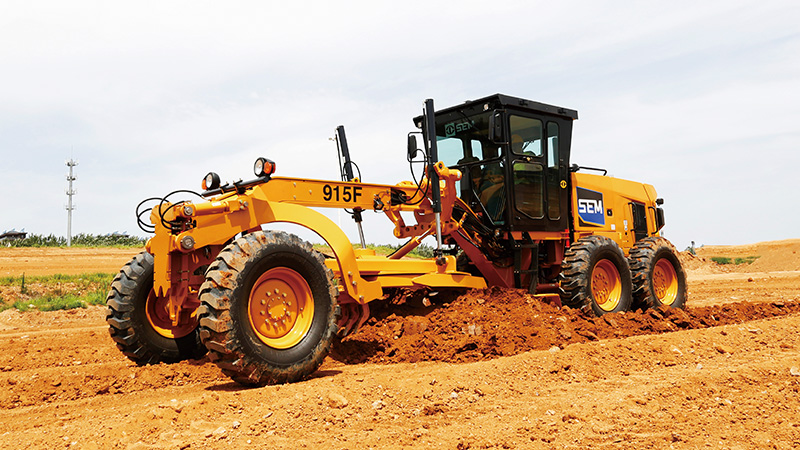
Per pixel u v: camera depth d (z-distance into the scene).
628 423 3.33
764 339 5.81
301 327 4.45
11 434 3.27
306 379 4.41
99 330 8.30
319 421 3.38
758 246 33.59
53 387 4.43
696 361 4.99
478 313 5.93
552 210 7.49
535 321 5.90
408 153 6.20
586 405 3.62
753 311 7.88
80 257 21.22
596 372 4.50
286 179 5.09
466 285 6.41
